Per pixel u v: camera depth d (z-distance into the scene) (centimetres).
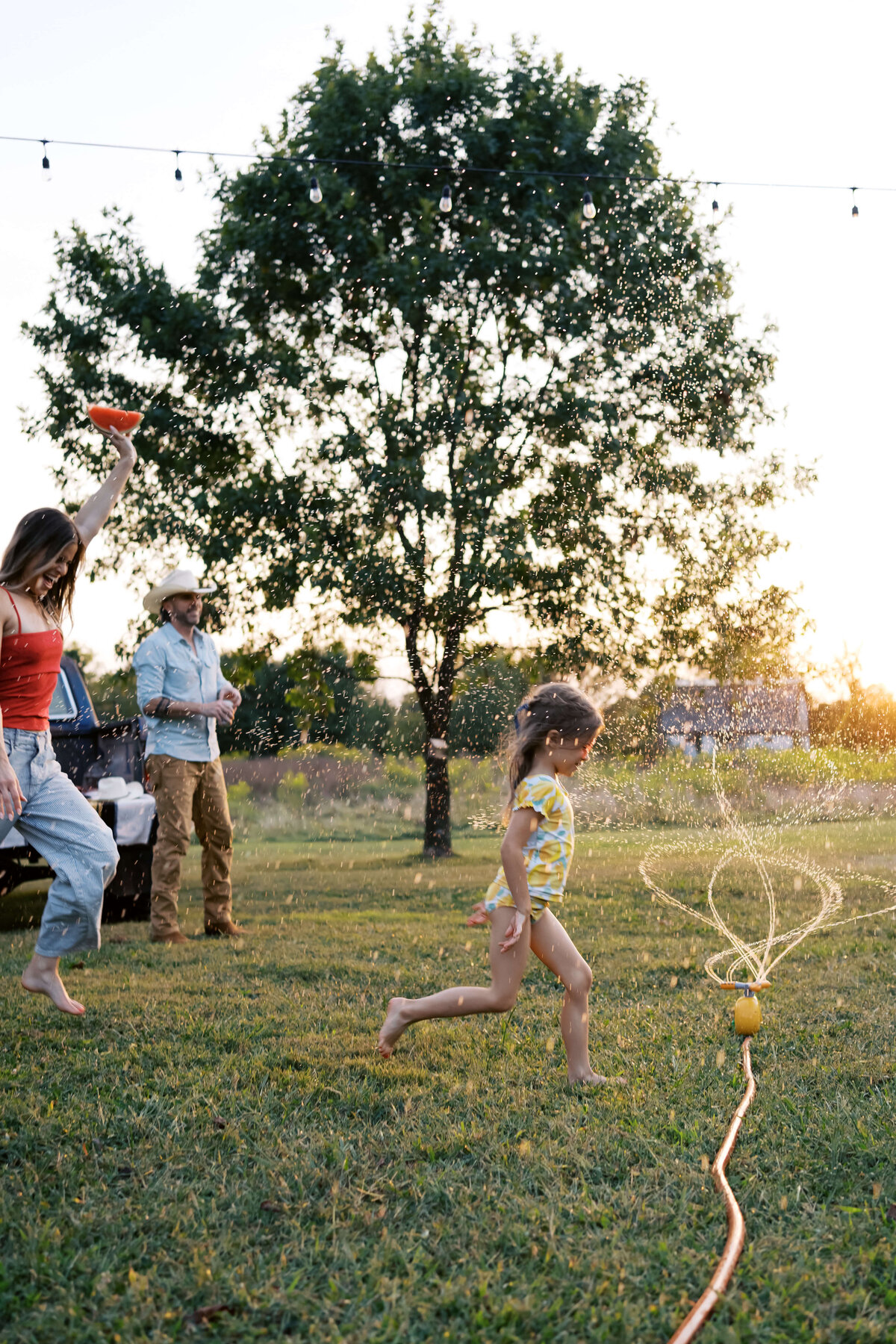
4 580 325
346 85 1205
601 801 1348
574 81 1230
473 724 1516
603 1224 210
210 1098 280
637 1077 302
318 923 628
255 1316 178
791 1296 182
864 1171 236
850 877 805
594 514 1262
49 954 337
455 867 1087
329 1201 219
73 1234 203
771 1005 389
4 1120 262
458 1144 248
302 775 1762
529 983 431
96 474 1236
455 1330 174
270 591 1205
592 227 1198
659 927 582
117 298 1207
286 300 1259
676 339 1270
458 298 1202
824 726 1841
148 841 656
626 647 1300
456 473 1219
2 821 309
